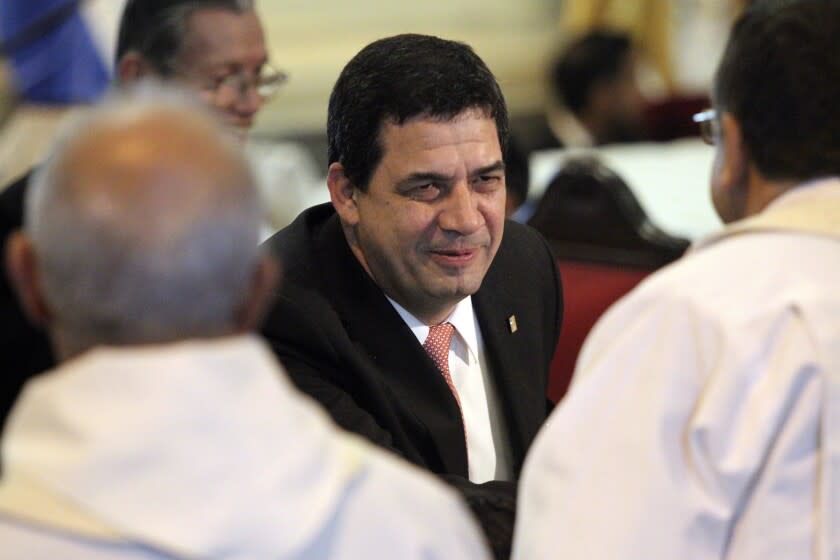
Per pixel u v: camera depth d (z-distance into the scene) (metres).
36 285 2.94
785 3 3.81
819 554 3.54
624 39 13.87
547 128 17.30
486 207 5.12
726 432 3.60
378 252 5.21
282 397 2.81
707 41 18.09
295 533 2.71
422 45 5.07
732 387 3.61
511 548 4.39
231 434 2.69
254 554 2.68
